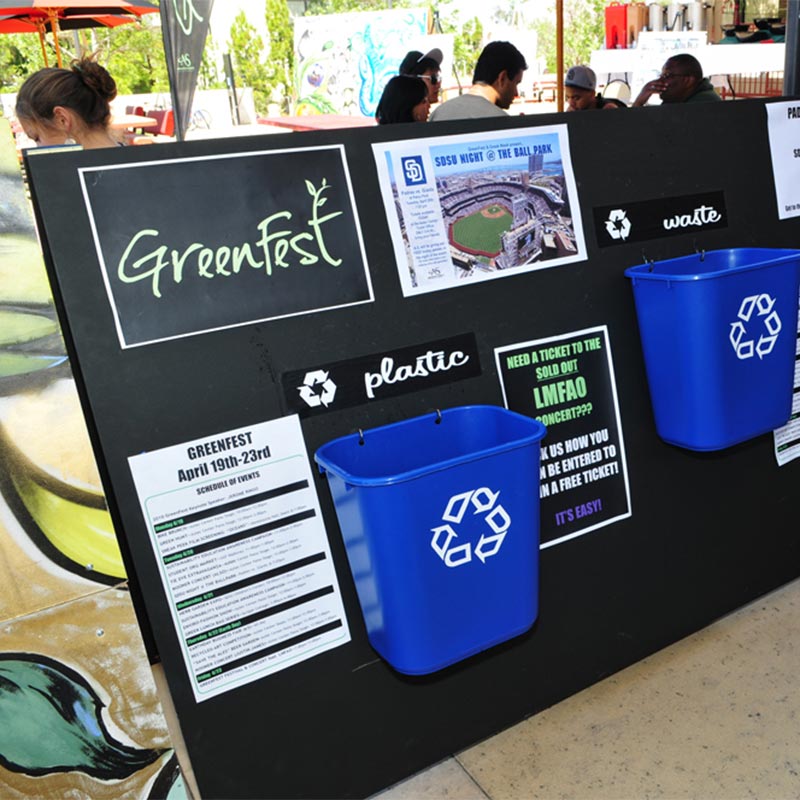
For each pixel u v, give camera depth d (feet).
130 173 4.38
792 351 6.09
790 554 7.36
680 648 6.66
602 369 6.08
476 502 4.50
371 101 29.30
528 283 5.73
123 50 66.90
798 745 5.51
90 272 4.33
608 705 6.07
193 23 14.28
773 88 17.70
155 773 4.68
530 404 5.77
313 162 4.88
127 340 4.43
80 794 4.52
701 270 6.43
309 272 4.90
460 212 5.41
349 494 4.46
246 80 50.96
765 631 6.79
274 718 4.96
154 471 4.52
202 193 4.56
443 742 5.61
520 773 5.46
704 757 5.48
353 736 5.24
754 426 5.99
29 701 4.30
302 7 51.55
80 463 4.23
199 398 4.62
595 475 6.10
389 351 5.19
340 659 5.14
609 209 6.03
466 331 5.48
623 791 5.24
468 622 4.67
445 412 5.20
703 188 6.49
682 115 6.33
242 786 4.90
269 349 4.80
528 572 4.84
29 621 4.22
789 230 7.01
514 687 5.88
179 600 4.62
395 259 5.19
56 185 4.24
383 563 4.41
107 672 4.46
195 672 4.69
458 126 5.38
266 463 4.82
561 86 13.76
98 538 4.32
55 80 8.09
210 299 4.62
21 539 4.14
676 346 5.72
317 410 4.97
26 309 4.02
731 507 6.89
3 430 4.03
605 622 6.28
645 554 6.42
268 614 4.88
